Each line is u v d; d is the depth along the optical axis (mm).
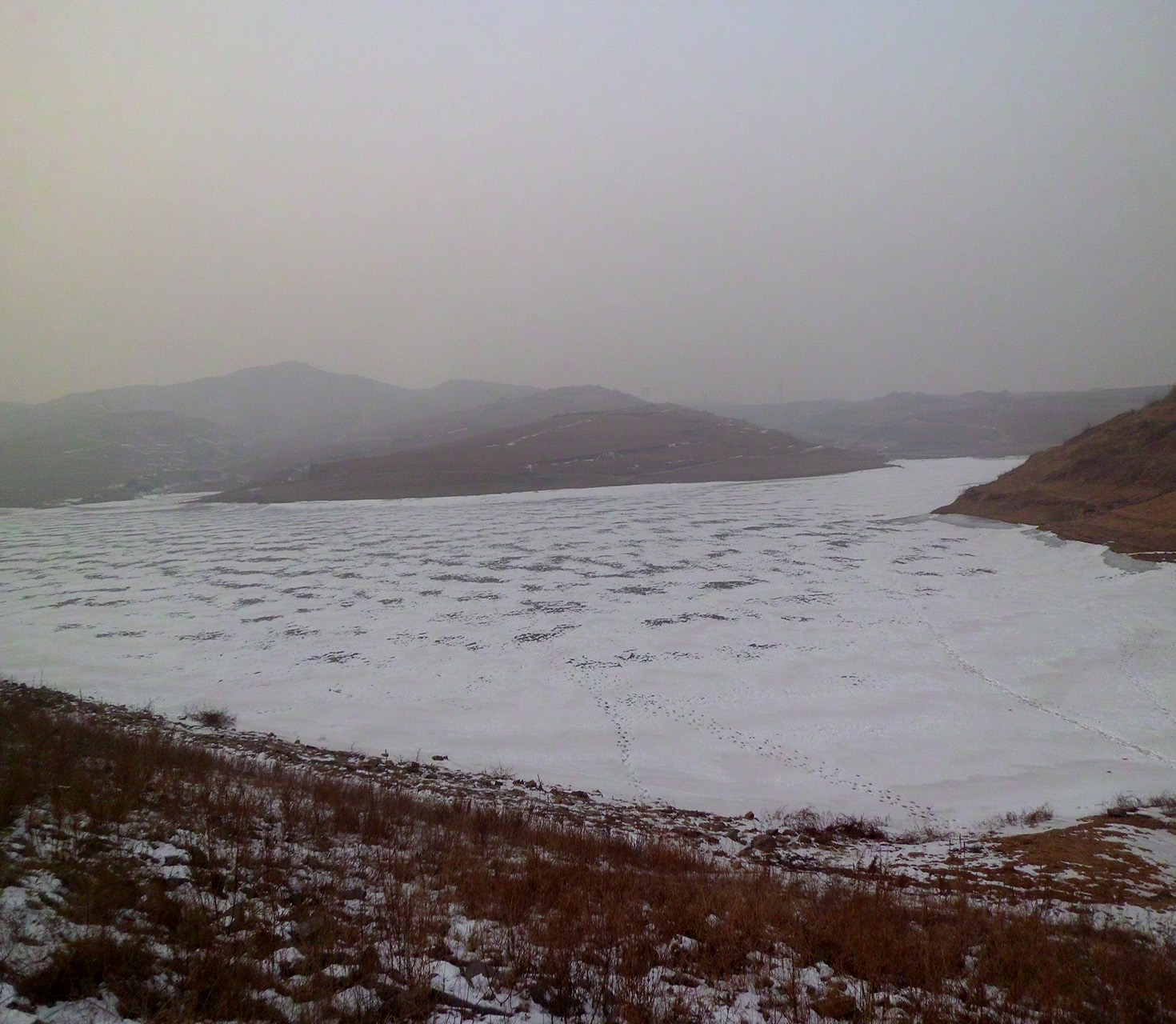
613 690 22938
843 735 19203
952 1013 5227
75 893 5434
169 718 19484
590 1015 4805
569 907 6820
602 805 13859
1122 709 20391
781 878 9039
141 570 47500
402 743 18625
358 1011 4434
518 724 20391
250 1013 4305
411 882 7211
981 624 28656
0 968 4262
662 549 48906
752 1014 5039
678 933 6492
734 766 17375
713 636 28422
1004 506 52375
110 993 4316
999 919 7387
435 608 34562
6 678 24531
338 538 60125
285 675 25078
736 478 108375
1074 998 5535
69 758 9477
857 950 6273
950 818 13977
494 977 5109
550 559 46531
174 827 7445
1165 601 28984
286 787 10234
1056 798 14977
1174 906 8711
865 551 44906
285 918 5684
